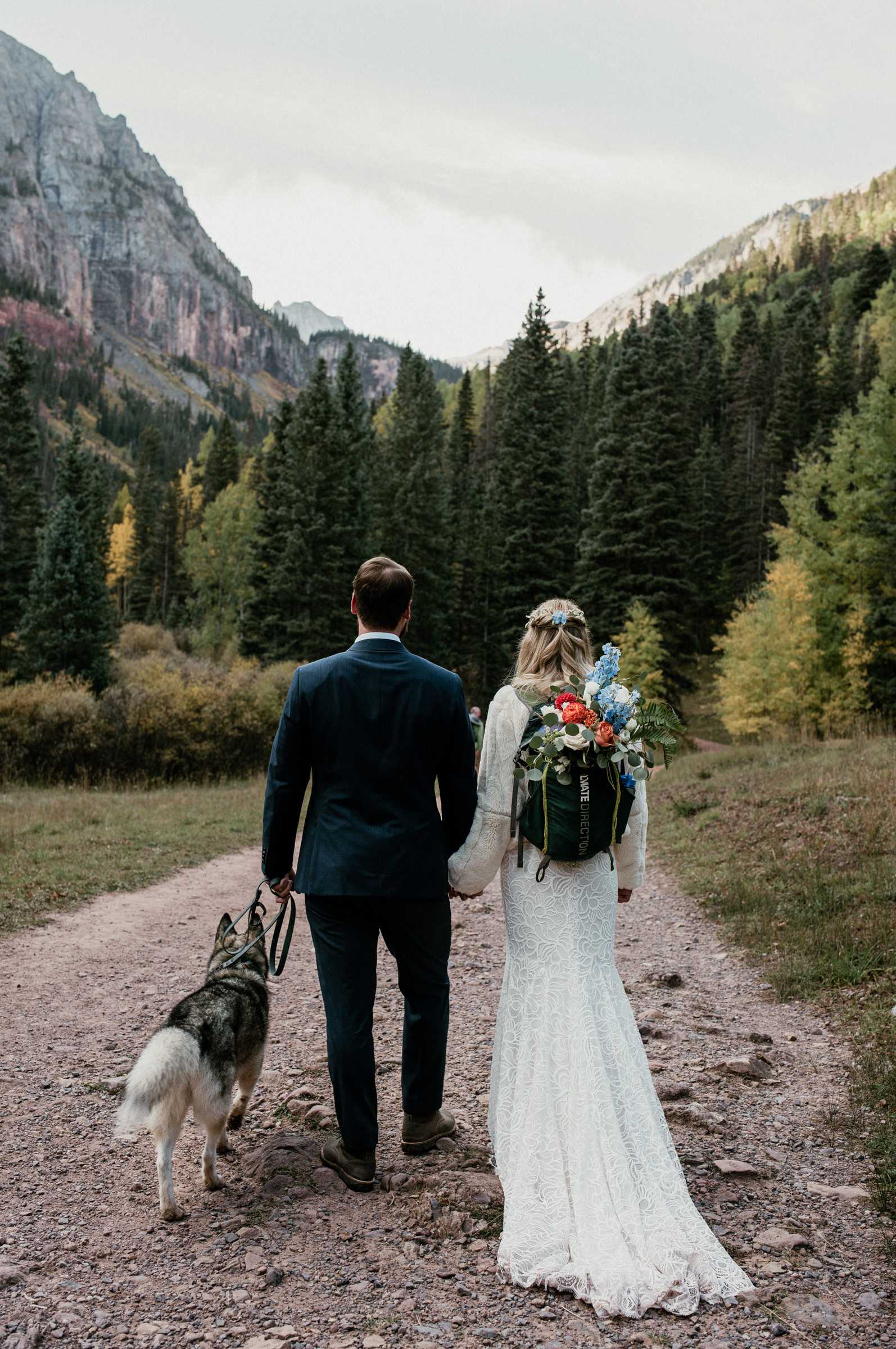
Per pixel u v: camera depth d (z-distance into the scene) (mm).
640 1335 2461
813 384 73312
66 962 7094
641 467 42719
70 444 59562
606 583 43438
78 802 18844
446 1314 2557
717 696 50094
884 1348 2439
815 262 171250
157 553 97062
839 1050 5047
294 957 7582
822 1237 3070
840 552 31281
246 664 46656
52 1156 3721
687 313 134000
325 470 49656
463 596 60812
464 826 3355
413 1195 3281
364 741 3250
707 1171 3561
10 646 47688
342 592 49562
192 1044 3230
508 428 57438
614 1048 3049
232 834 14945
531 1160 2928
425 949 3439
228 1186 3414
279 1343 2404
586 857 3133
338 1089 3320
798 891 8367
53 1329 2488
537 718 3275
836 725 28312
